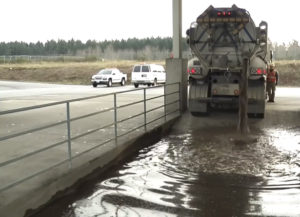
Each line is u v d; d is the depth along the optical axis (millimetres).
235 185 6016
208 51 11797
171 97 13133
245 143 8898
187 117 12523
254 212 5023
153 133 9602
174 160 7508
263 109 11867
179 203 5336
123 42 128000
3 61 71312
